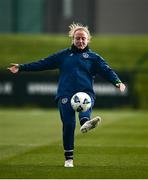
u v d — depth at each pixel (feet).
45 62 91.50
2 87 253.44
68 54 91.20
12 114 220.64
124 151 115.03
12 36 312.71
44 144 127.13
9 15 337.72
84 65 90.53
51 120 193.36
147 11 356.18
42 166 94.73
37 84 252.21
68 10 355.97
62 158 104.88
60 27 352.69
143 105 250.78
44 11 346.13
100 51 302.25
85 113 89.15
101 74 91.25
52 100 252.21
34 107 252.01
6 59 296.92
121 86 90.79
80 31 90.53
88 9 356.38
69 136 91.66
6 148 120.26
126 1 356.18
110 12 356.18
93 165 96.12
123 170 90.43
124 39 313.94
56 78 252.01
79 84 90.17
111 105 248.93
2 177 84.17
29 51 303.07
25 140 135.95
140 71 253.44
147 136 143.54
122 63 296.30
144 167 93.97
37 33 341.82
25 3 340.39
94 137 140.97
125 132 152.97
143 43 310.86
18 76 252.62
